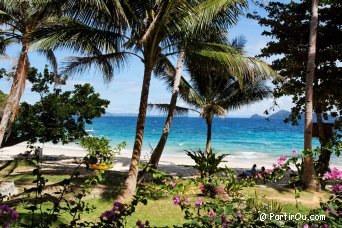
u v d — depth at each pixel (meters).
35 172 3.30
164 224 7.39
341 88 14.33
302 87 15.85
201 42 9.67
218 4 8.54
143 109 9.91
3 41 14.15
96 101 16.64
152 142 50.44
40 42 9.30
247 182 4.97
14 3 11.29
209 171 10.46
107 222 3.00
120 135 61.53
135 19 9.43
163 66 14.42
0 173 13.23
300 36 15.55
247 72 9.70
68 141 16.81
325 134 15.16
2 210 2.57
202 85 18.47
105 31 9.48
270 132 75.75
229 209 3.17
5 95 16.44
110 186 11.09
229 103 18.72
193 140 54.69
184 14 8.66
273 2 15.59
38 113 15.78
